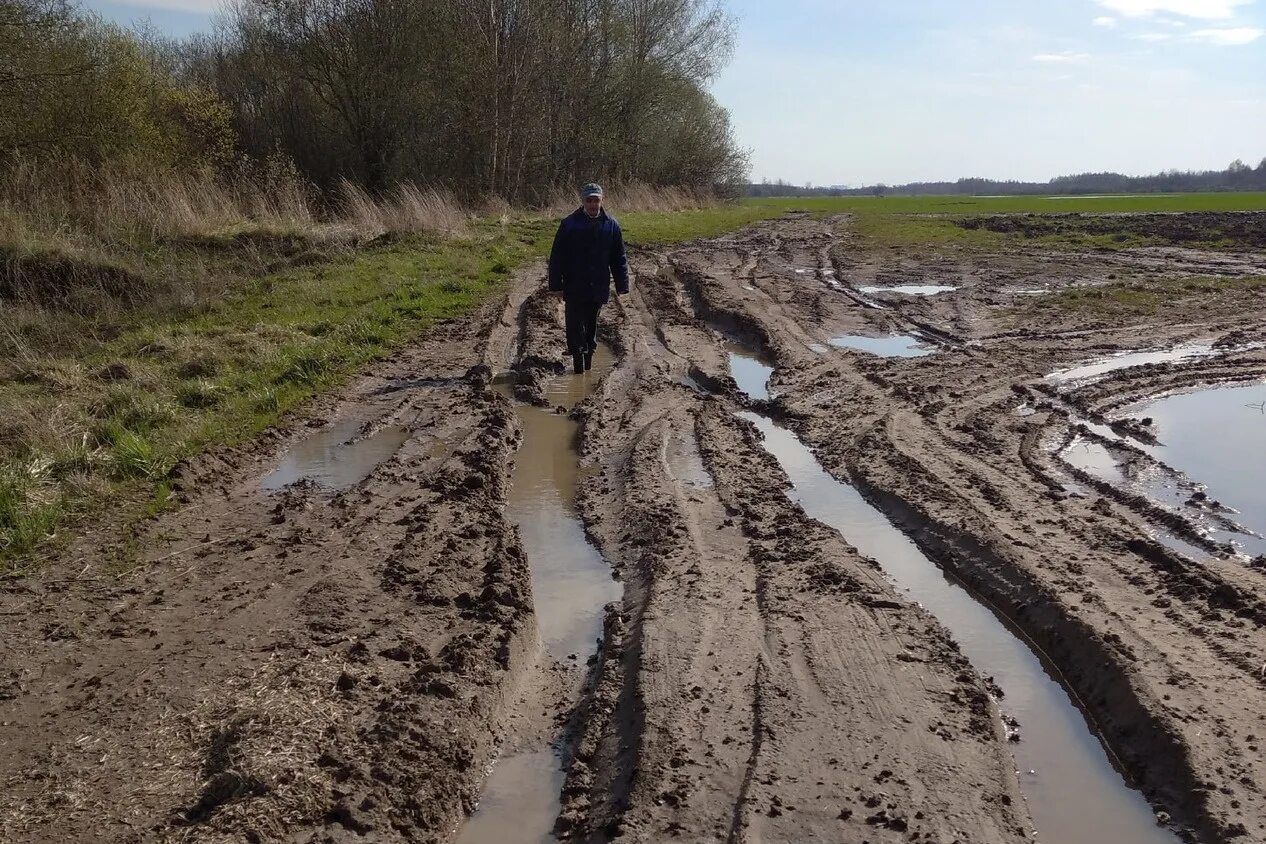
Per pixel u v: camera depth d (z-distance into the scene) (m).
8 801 3.54
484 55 31.05
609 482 7.27
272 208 21.09
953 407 9.23
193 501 6.75
